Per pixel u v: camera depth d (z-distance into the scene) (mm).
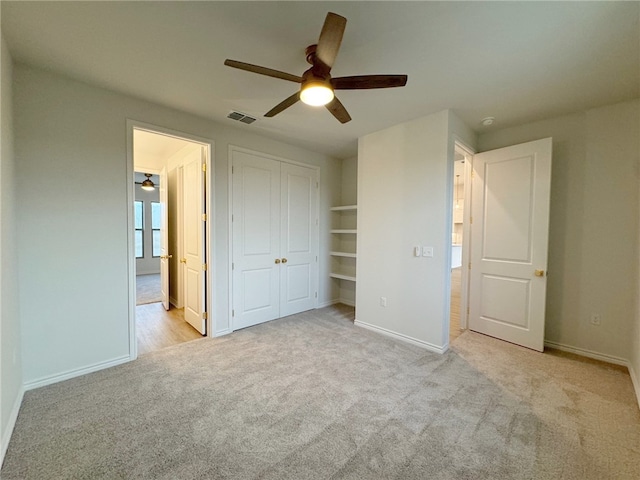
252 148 3586
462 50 1895
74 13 1587
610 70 2107
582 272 2854
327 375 2438
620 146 2641
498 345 3072
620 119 2637
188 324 3762
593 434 1742
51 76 2205
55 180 2238
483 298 3359
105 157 2473
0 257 1564
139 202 7977
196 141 3076
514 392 2188
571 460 1549
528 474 1459
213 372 2480
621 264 2658
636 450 1616
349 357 2781
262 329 3566
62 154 2266
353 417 1896
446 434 1742
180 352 2881
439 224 2879
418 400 2084
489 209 3281
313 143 3967
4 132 1737
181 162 4047
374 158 3473
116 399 2070
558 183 2967
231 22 1669
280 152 3918
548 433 1749
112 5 1532
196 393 2160
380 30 1707
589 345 2824
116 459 1540
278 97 2600
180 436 1715
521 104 2676
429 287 2969
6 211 1748
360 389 2227
